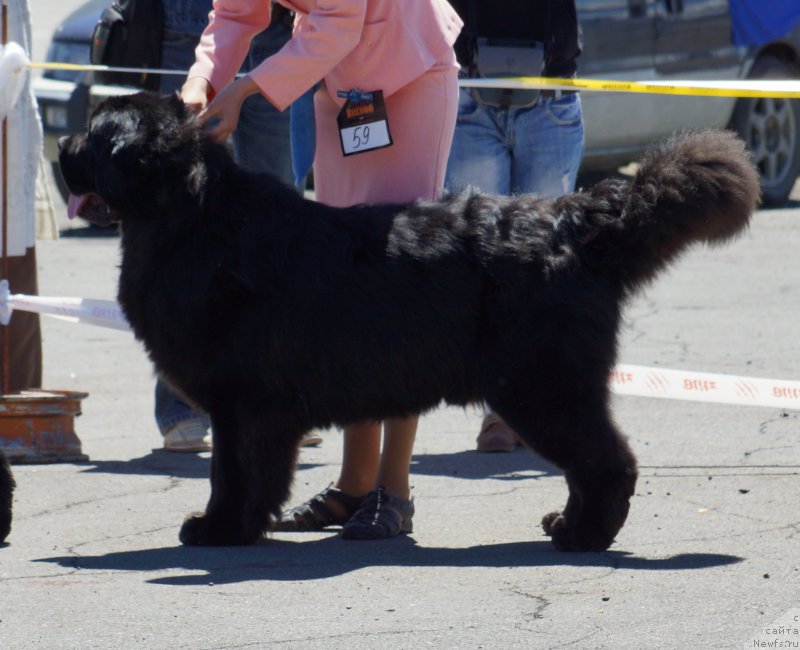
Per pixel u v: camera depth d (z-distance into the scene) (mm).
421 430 13188
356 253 8758
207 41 9781
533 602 7676
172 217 8703
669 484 10609
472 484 10930
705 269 21281
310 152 12086
